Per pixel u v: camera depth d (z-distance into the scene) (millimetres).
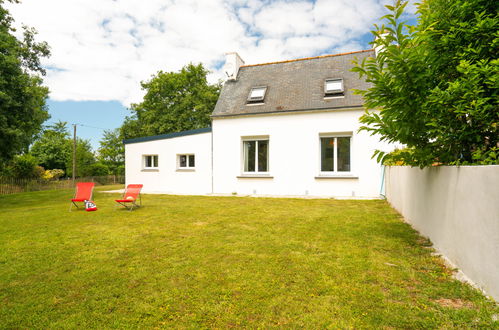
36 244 4598
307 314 2326
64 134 41000
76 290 2887
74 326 2244
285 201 9555
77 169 30109
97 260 3783
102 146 36188
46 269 3473
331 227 5457
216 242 4547
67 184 21172
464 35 3055
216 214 7152
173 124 25562
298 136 11211
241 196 11367
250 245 4340
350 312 2330
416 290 2695
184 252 4051
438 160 3844
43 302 2646
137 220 6539
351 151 10633
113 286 2961
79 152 31312
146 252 4098
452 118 3271
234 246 4305
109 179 25359
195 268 3416
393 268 3270
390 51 3475
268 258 3721
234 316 2324
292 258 3691
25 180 18062
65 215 7406
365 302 2492
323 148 11133
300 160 11195
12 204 10711
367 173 10367
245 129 12055
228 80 13766
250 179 11992
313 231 5164
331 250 4008
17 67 11398
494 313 2180
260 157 12070
